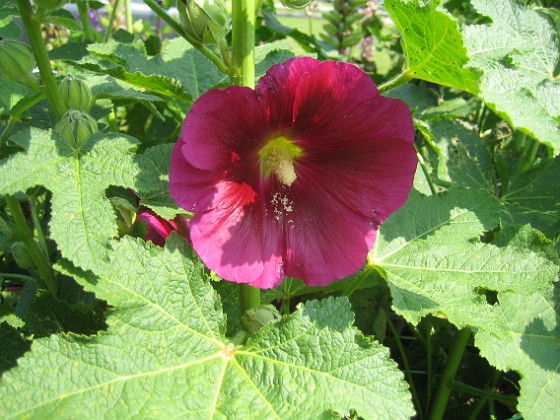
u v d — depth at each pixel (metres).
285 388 0.20
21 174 0.19
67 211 0.19
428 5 0.19
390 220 0.27
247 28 0.21
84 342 0.19
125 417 0.18
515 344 0.26
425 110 0.41
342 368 0.20
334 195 0.22
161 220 0.23
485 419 0.34
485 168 0.34
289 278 0.27
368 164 0.21
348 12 0.46
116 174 0.20
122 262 0.20
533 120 0.22
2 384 0.17
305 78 0.19
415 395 0.34
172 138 0.37
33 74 0.23
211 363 0.21
